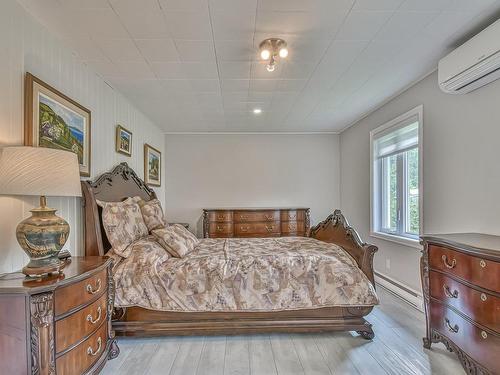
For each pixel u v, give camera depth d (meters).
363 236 4.40
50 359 1.34
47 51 2.00
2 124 1.63
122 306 2.26
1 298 1.31
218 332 2.33
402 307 3.00
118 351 2.14
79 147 2.38
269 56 2.30
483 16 1.90
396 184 3.61
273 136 5.36
